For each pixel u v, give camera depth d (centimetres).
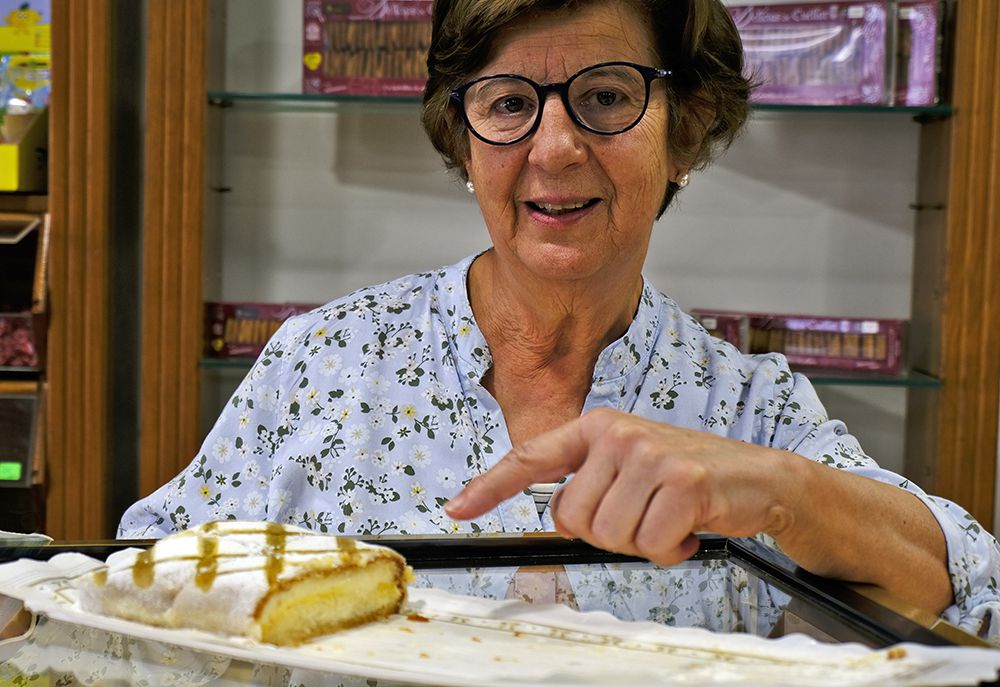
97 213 172
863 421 198
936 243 178
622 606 61
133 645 57
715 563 67
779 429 108
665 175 100
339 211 201
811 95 175
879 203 196
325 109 191
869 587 64
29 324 172
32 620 60
